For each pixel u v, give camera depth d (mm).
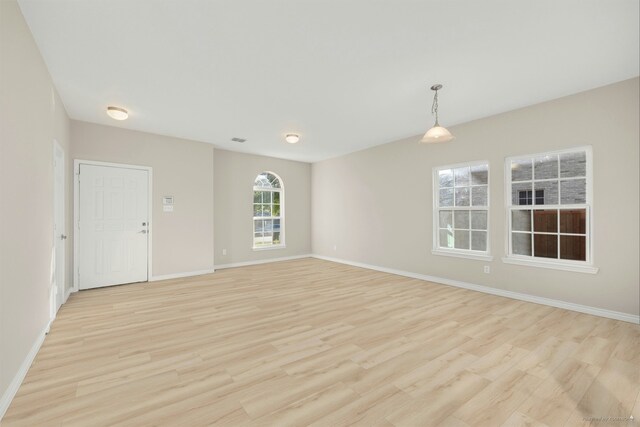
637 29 2256
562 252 3625
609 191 3215
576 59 2707
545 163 3762
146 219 4934
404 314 3338
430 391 1899
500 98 3586
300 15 2104
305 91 3385
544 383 1985
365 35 2348
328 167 7238
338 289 4445
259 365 2223
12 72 1863
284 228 7277
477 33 2320
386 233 5758
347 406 1753
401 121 4445
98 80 3078
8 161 1800
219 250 6223
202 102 3691
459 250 4648
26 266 2125
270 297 4023
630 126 3084
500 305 3658
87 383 1983
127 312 3408
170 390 1906
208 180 5664
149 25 2207
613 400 1804
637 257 3047
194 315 3312
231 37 2367
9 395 1765
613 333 2785
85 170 4379
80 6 1991
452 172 4781
